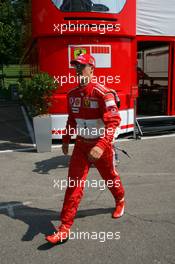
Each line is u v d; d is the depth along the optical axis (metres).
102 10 8.77
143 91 12.92
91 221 4.56
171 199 5.25
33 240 4.13
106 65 9.09
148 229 4.32
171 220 4.55
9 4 24.08
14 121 13.29
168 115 10.88
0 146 8.91
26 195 5.54
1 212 4.93
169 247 3.90
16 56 25.58
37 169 6.86
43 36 8.82
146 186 5.80
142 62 14.50
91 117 4.00
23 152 8.22
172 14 10.09
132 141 9.14
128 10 9.09
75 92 4.09
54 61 8.89
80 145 4.11
